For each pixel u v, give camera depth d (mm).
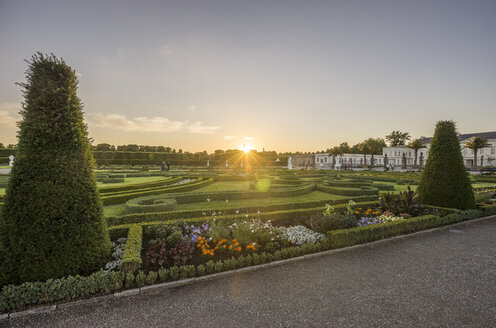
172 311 4270
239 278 5438
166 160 70250
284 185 19516
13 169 4734
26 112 4848
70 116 5094
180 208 11477
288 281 5301
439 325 3879
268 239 7133
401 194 10664
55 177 4863
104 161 63188
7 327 3881
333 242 7035
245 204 12305
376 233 7785
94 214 5324
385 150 84562
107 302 4531
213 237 6875
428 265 6074
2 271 4457
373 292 4832
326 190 17094
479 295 4711
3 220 4570
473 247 7301
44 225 4688
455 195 11008
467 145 54438
